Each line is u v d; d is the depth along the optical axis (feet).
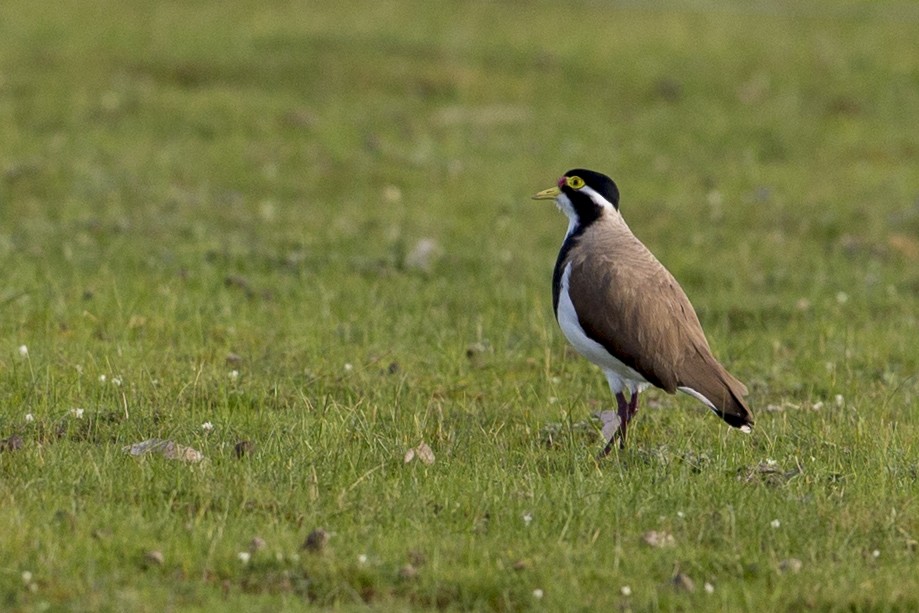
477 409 41.55
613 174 82.64
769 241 69.92
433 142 86.89
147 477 32.86
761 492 33.65
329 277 58.59
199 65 99.09
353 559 29.35
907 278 63.93
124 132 84.79
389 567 29.19
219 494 32.22
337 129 88.07
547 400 42.65
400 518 31.63
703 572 29.71
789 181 82.48
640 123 94.43
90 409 38.60
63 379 40.98
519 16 122.31
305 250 63.36
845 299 58.59
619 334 37.55
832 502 33.32
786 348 51.34
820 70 108.68
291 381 42.63
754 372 47.83
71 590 27.22
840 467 36.35
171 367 43.37
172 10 116.26
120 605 26.55
